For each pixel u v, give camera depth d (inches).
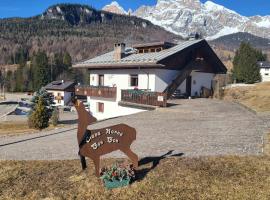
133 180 449.1
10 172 534.0
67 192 441.7
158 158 532.1
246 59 2410.2
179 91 1496.1
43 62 5280.5
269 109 1021.2
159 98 1184.8
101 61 1603.1
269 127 753.0
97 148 470.6
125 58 1519.4
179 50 1411.2
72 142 768.3
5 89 5748.0
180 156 537.6
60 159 591.5
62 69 5787.4
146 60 1360.7
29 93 4968.0
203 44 1536.7
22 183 486.3
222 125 812.0
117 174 441.7
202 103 1295.5
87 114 472.7
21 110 2881.4
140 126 876.6
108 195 422.0
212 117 951.6
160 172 468.1
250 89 1662.2
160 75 1375.5
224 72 1685.5
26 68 5728.3
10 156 666.2
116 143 469.4
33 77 5462.6
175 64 1438.2
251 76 2369.6
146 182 440.8
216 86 1619.1
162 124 883.4
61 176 494.3
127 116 1098.7
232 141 628.4
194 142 641.0
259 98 1285.7
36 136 959.0
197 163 488.1
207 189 410.6
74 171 507.8
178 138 689.6
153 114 1082.1
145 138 712.4
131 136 469.7
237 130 736.3
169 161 509.7
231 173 448.8
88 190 439.8
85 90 1648.6
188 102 1323.8
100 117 1555.1
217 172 454.3
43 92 1831.9
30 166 553.9
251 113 1005.8
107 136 470.3
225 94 1562.5
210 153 546.9
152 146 629.0
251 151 546.9
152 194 411.2
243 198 386.6
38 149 716.7
